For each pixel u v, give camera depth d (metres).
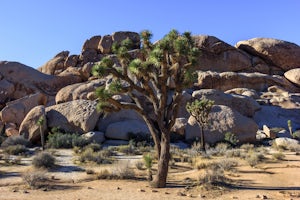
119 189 12.48
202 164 17.33
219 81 46.91
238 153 22.50
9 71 44.78
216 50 52.59
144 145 27.62
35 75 45.94
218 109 32.62
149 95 13.50
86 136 28.56
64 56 57.25
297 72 50.19
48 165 17.47
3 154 22.16
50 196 11.19
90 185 13.39
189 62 13.22
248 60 53.25
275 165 18.03
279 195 11.18
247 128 30.84
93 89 38.56
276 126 38.19
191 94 42.41
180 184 13.49
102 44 54.69
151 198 10.86
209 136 30.50
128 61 13.36
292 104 43.34
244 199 10.63
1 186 13.27
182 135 31.38
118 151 24.16
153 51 12.54
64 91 39.88
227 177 14.64
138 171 16.72
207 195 11.32
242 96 40.53
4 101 42.19
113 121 32.12
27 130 29.91
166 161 13.02
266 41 54.41
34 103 37.19
